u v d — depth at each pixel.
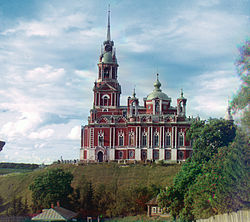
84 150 164.75
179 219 83.75
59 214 78.94
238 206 56.84
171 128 152.88
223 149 68.62
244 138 57.78
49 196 112.25
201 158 87.06
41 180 116.25
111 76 174.00
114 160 153.75
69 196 121.06
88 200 115.75
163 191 81.19
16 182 139.50
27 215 111.50
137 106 164.88
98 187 121.75
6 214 114.56
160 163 142.50
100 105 170.88
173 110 162.75
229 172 58.16
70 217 81.25
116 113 168.88
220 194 58.31
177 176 83.75
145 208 109.38
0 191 136.25
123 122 158.75
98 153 159.62
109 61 174.50
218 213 61.94
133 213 109.31
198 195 65.81
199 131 97.44
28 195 127.06
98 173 139.00
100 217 110.00
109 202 114.94
